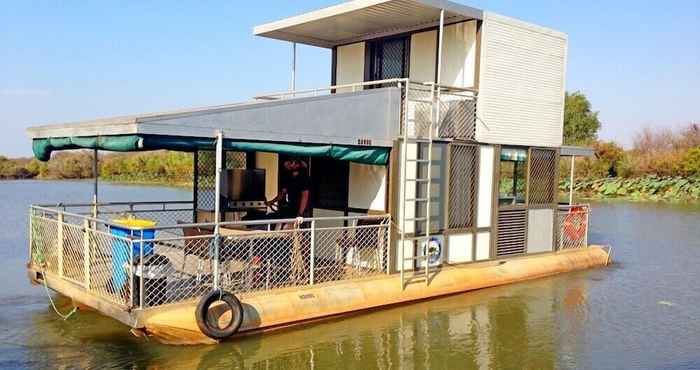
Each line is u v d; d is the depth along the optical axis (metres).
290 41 13.05
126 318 6.82
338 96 8.63
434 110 10.13
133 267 6.83
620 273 12.47
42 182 48.75
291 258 8.32
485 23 10.54
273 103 7.83
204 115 7.12
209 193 10.54
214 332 6.95
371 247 9.45
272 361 6.75
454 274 9.99
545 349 7.44
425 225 9.87
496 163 10.99
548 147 12.12
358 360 6.84
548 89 11.97
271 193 11.46
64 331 7.77
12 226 18.62
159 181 44.31
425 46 11.45
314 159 10.95
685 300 10.12
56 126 8.39
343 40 12.89
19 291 10.02
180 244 10.14
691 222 23.20
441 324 8.34
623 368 6.84
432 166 9.97
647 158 39.50
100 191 33.78
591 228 21.12
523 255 11.79
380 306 8.74
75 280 8.19
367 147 9.09
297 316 7.74
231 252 7.73
